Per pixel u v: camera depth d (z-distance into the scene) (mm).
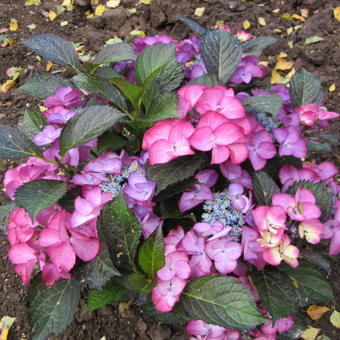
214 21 1462
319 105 737
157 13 1447
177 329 795
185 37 1434
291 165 624
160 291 536
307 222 544
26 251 558
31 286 597
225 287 533
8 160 1127
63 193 543
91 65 640
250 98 618
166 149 539
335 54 1316
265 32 1417
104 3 1564
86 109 558
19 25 1507
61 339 799
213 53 707
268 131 650
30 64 1380
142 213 564
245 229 552
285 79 1285
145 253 520
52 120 605
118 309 825
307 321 818
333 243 596
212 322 527
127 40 766
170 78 675
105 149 657
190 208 575
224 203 569
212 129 522
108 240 534
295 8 1506
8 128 583
